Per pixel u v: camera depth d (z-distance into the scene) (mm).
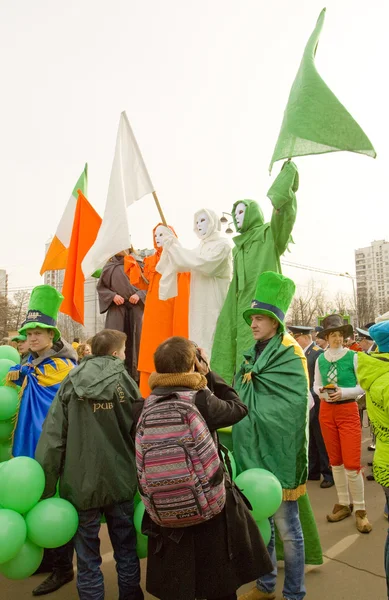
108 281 6355
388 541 3072
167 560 2449
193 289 5215
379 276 108875
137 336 6348
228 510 2525
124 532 3229
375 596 3486
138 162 5266
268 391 3381
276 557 3805
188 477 2348
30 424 3662
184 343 2660
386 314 4168
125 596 3195
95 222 5914
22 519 2891
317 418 6664
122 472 3160
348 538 4570
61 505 2973
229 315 4809
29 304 4004
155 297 5613
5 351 4887
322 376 5309
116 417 3193
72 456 3076
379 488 6289
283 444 3225
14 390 3861
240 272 4734
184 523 2387
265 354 3492
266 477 3016
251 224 4848
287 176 4059
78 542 3135
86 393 3072
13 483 2873
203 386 2617
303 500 3602
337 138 3424
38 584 3869
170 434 2404
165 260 5125
